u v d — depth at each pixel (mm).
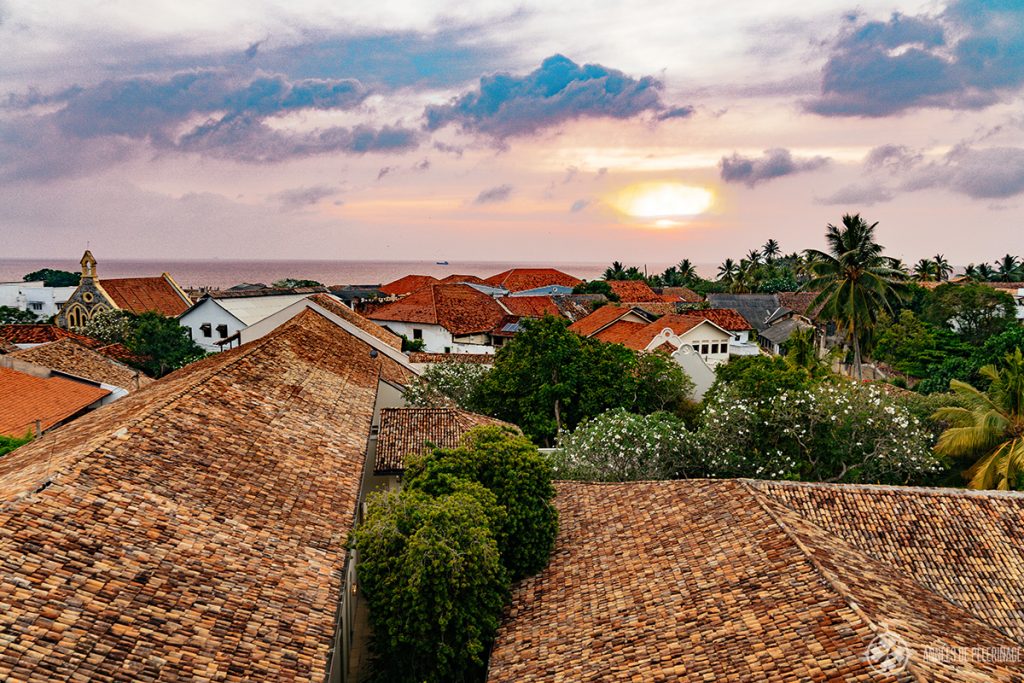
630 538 17625
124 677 9211
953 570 15641
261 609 11570
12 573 9906
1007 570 15602
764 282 127812
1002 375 29141
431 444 22922
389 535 15312
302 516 15000
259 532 13656
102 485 12766
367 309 84938
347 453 19500
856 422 26922
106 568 10867
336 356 32062
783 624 12500
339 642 15984
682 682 11711
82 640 9445
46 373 34500
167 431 15773
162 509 12922
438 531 15445
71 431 19891
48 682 8617
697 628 13164
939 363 54719
